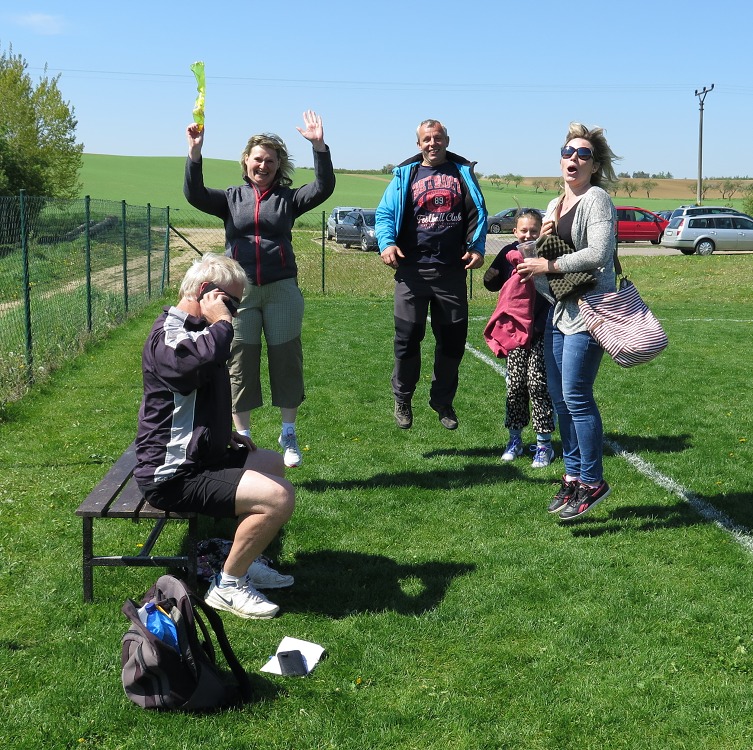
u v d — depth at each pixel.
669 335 13.06
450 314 5.80
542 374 6.12
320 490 5.63
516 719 3.08
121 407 8.01
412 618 3.83
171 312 3.74
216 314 3.71
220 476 3.71
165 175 89.62
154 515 3.81
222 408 3.78
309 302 17.69
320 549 4.65
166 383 3.63
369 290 20.91
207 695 3.09
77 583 4.13
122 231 13.87
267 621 3.81
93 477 5.84
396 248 5.63
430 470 6.12
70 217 11.95
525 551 4.60
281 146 5.29
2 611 3.86
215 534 4.79
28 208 10.02
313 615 3.87
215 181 84.44
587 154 4.47
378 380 9.40
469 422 7.61
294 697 3.20
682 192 130.12
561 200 4.66
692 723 3.04
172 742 2.92
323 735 2.97
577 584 4.19
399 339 5.89
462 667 3.43
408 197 5.64
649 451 6.60
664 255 29.47
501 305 6.23
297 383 5.75
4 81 37.28
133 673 3.10
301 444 6.85
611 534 4.87
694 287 21.61
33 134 37.47
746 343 12.31
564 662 3.46
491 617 3.84
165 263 19.23
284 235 5.40
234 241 5.35
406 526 5.02
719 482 5.80
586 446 4.81
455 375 6.09
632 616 3.84
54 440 6.79
